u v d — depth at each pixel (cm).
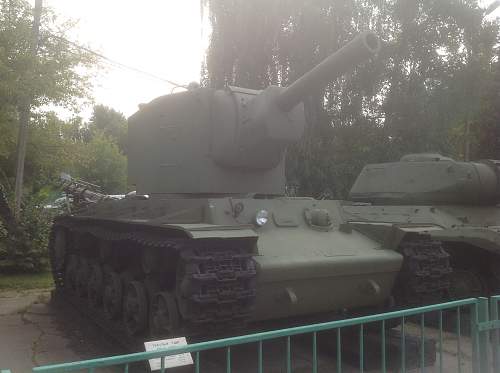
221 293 523
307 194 1766
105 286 791
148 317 654
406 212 1017
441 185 1038
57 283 1056
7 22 1277
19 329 816
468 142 2161
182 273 556
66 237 1016
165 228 569
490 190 1051
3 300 1038
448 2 1692
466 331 874
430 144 1778
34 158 1659
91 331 807
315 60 1655
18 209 1381
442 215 1009
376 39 584
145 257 650
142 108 847
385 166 1151
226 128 710
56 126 1653
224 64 1734
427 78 1781
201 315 526
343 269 628
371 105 1792
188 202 643
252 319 616
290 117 708
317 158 1714
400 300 719
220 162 725
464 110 1803
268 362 668
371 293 677
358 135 1781
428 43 1739
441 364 440
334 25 1650
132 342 676
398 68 1752
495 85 2098
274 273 576
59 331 805
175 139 762
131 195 860
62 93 1326
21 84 1245
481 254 963
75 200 1473
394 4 1744
